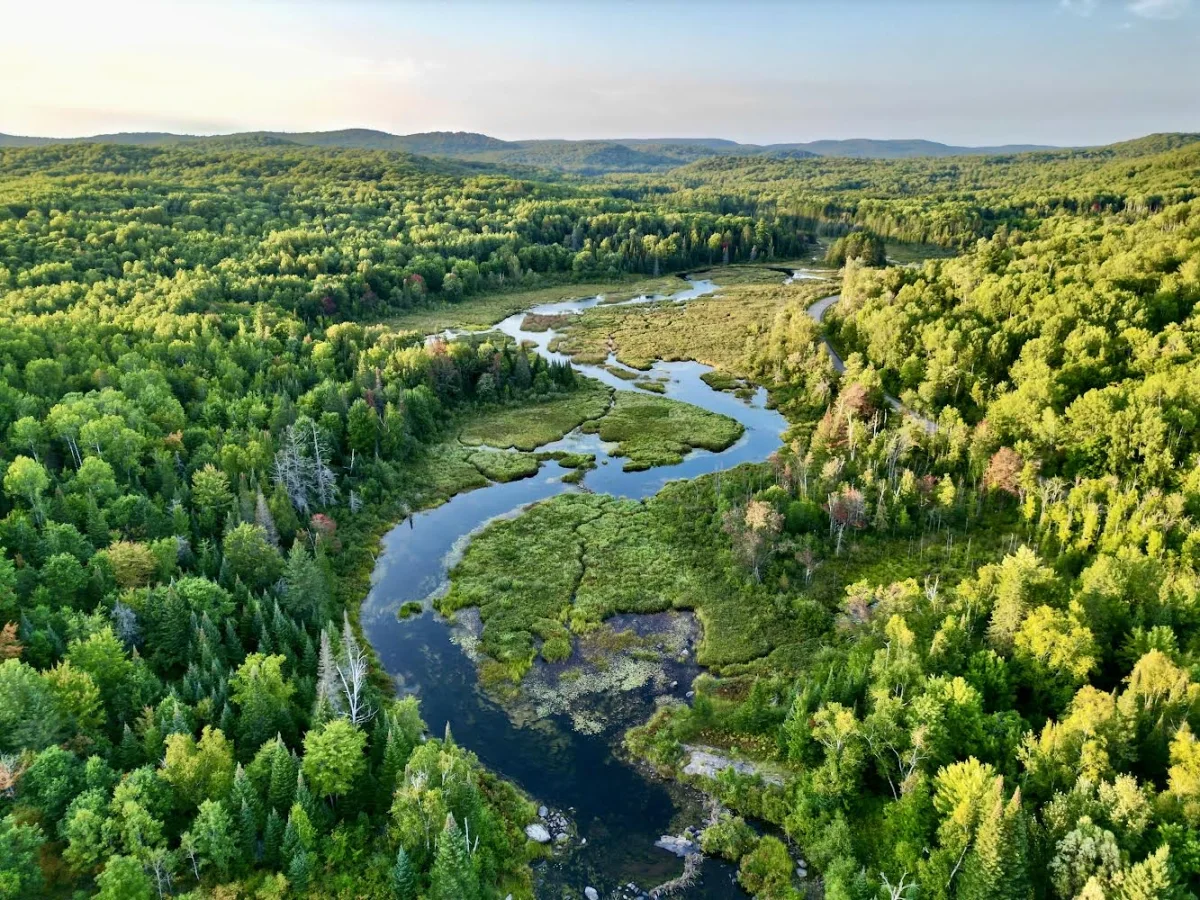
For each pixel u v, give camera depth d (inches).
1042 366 4879.4
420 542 4495.6
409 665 3403.1
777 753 2795.3
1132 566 2947.8
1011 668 2736.2
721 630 3577.8
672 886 2352.4
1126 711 2267.5
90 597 3083.2
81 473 3720.5
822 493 4399.6
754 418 6412.4
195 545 3735.2
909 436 4685.0
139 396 4803.2
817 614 3572.8
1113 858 1903.3
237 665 2918.3
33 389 4707.2
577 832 2546.8
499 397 6855.3
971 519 4239.7
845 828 2373.3
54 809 2107.5
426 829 2228.1
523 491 5162.4
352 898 2146.9
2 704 2204.7
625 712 3115.2
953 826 2116.1
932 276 7485.2
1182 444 4057.6
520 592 3922.2
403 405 5728.3
